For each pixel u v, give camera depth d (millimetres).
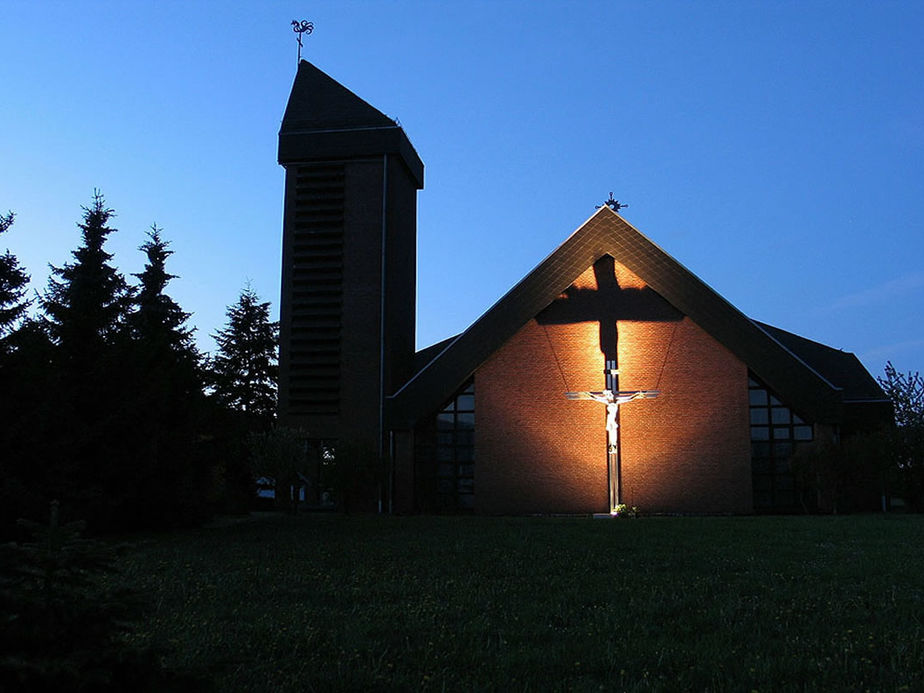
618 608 9750
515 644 7980
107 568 5004
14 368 20859
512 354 38594
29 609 4566
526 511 37375
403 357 42344
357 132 41812
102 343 24500
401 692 6379
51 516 4977
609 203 38406
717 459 36406
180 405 27578
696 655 7262
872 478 33469
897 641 7680
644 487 36656
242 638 8242
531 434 37906
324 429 39844
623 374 37625
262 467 36312
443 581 12273
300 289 41250
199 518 26766
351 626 8766
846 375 41594
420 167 46312
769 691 6133
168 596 11164
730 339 36625
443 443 38781
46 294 25828
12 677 4297
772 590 10922
